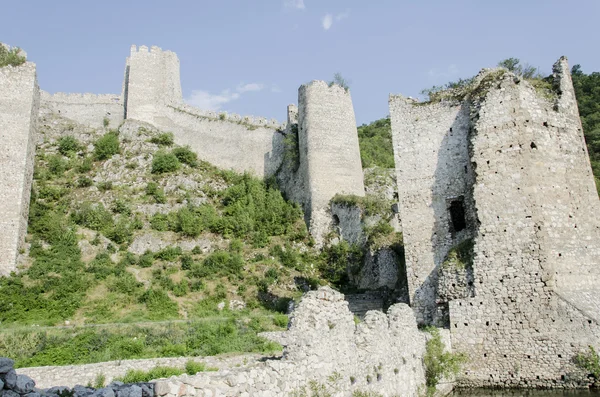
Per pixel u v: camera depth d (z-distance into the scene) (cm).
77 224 3900
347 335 1298
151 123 5791
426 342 1755
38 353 2006
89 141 5403
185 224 3975
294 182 4741
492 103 2047
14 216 3247
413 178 2270
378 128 8075
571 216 1945
